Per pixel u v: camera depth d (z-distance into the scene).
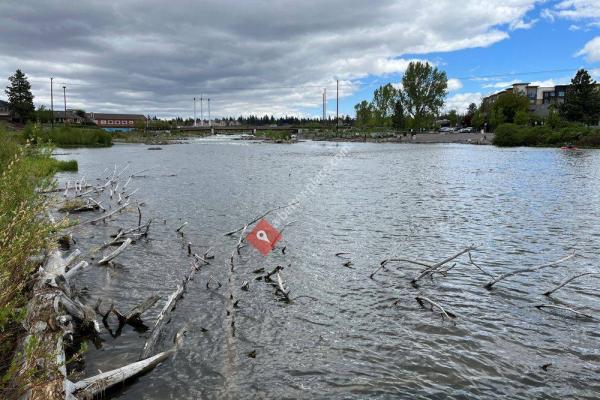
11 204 8.68
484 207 23.88
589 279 12.62
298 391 7.23
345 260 14.38
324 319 9.91
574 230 18.42
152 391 7.10
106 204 24.34
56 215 20.00
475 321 9.90
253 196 27.69
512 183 33.09
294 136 136.88
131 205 23.80
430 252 15.42
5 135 14.48
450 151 70.44
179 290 10.98
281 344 8.75
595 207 23.36
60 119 161.12
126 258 14.09
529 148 75.94
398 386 7.40
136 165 48.19
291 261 14.20
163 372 7.64
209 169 44.66
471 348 8.70
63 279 9.81
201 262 13.66
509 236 17.56
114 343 8.66
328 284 12.13
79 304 9.12
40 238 8.00
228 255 14.72
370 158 58.25
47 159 14.20
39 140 14.47
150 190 29.98
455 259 14.55
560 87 160.75
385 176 38.59
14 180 9.31
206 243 16.20
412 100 138.38
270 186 32.38
